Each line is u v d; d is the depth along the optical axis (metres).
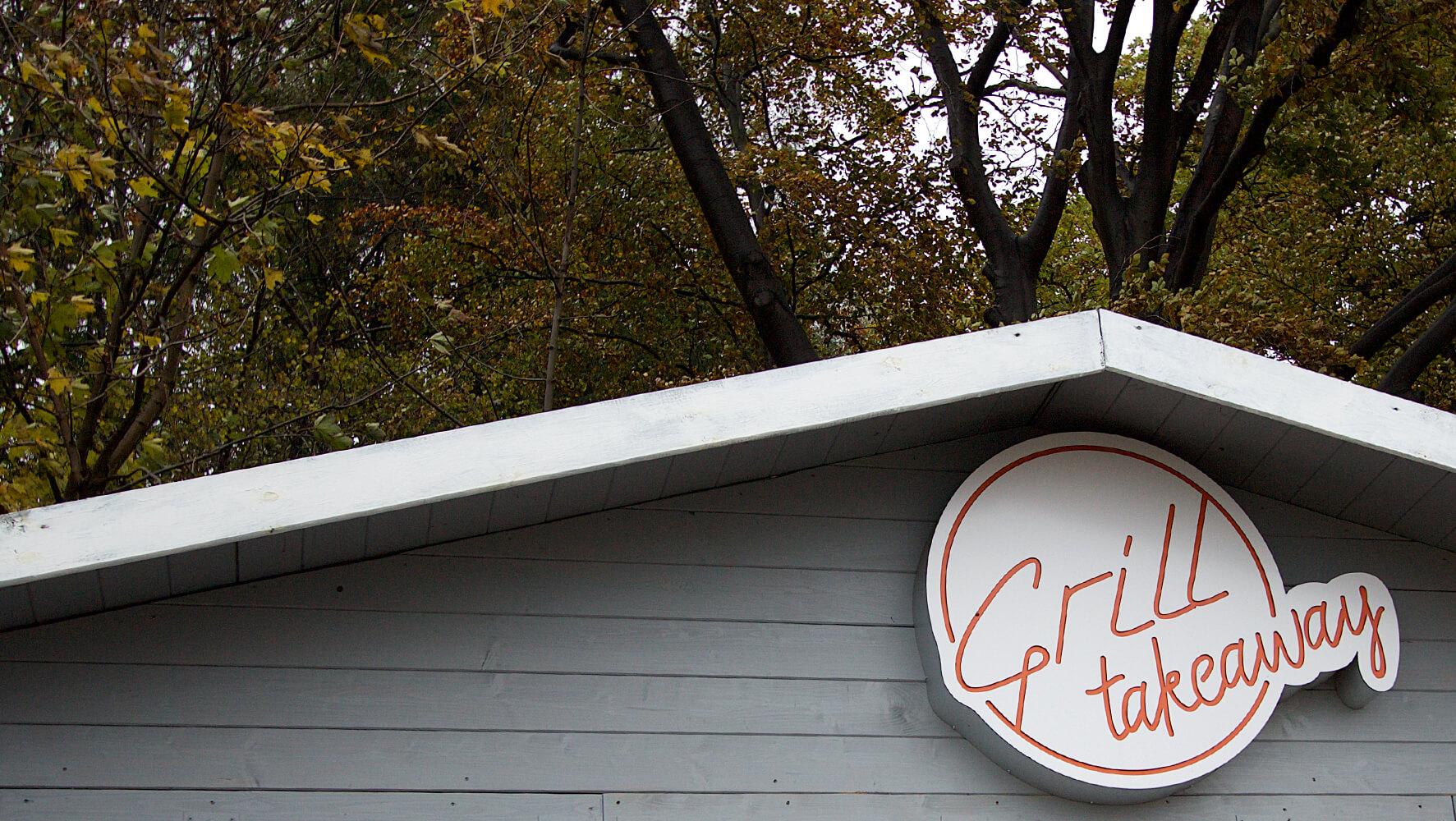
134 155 6.54
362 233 15.65
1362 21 9.99
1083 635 4.12
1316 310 16.33
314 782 3.69
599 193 13.78
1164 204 12.49
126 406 8.16
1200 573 4.30
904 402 3.91
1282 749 4.39
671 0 12.46
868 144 13.70
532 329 13.58
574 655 3.97
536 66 10.29
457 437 3.59
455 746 3.81
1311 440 4.26
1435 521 4.60
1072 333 4.08
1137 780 4.01
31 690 3.60
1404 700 4.55
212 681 3.72
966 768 4.13
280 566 3.78
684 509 4.20
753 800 3.95
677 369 14.90
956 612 4.06
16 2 7.09
